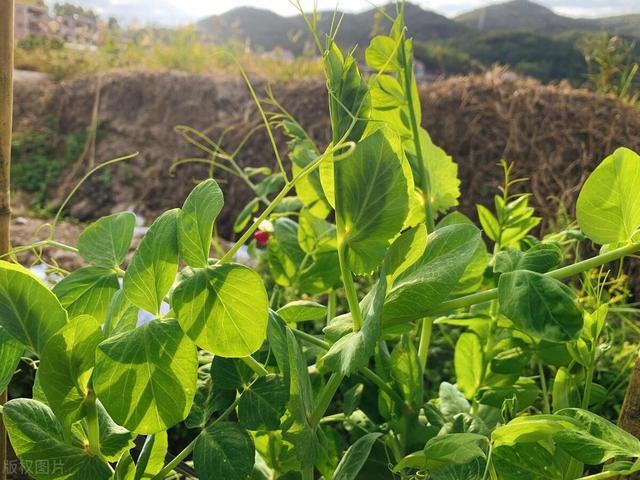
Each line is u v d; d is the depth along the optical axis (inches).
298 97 71.8
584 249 36.5
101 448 10.8
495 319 16.7
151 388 9.7
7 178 13.7
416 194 16.8
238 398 12.0
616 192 11.2
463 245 11.3
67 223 70.3
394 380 15.4
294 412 10.1
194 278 9.6
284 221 20.0
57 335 9.6
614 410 22.5
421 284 10.9
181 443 24.5
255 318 9.7
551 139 53.6
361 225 10.6
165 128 81.2
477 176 55.1
